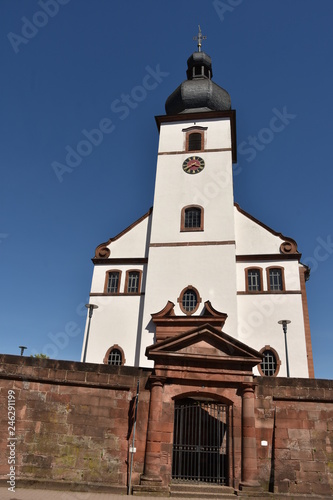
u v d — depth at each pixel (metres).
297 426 15.47
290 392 15.89
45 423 15.52
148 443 15.09
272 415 15.62
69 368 16.23
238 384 15.83
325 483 14.78
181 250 30.22
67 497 13.62
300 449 15.19
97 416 15.68
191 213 31.72
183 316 27.36
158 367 15.98
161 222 31.45
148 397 15.84
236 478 14.78
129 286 31.14
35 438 15.33
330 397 15.74
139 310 29.84
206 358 15.92
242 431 15.25
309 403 15.76
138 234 32.75
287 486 14.71
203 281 28.94
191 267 29.52
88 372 16.20
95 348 29.02
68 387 16.00
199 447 15.73
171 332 27.25
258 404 15.76
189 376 15.86
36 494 13.77
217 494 14.28
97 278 31.56
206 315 27.39
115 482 14.84
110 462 15.12
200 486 14.70
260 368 27.27
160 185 33.00
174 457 17.09
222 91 38.25
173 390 15.80
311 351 27.34
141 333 28.27
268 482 14.78
